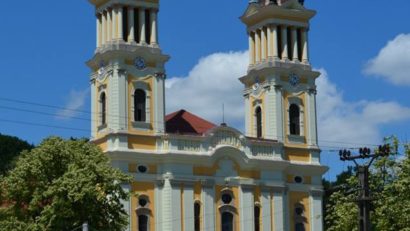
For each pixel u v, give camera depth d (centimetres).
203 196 10862
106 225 8269
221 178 11012
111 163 10469
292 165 11581
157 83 10962
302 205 11625
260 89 11938
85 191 8062
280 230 11306
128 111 10731
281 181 11388
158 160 10712
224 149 11012
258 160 11225
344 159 7469
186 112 11900
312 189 11700
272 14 11912
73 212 8094
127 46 10825
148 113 10844
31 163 8331
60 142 8481
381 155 7425
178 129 11412
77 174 8188
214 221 10888
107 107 10794
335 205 9275
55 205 8069
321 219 11669
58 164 8425
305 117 11925
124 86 10756
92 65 11119
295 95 11906
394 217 8450
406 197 8450
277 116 11719
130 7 10956
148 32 11056
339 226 8844
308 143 11856
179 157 10719
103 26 11100
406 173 8569
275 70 11775
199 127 11625
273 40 11900
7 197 8350
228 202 11031
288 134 11762
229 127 11156
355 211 8719
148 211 10575
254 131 11994
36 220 8106
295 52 11975
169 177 10675
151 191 10638
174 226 10631
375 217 8575
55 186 8125
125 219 8519
